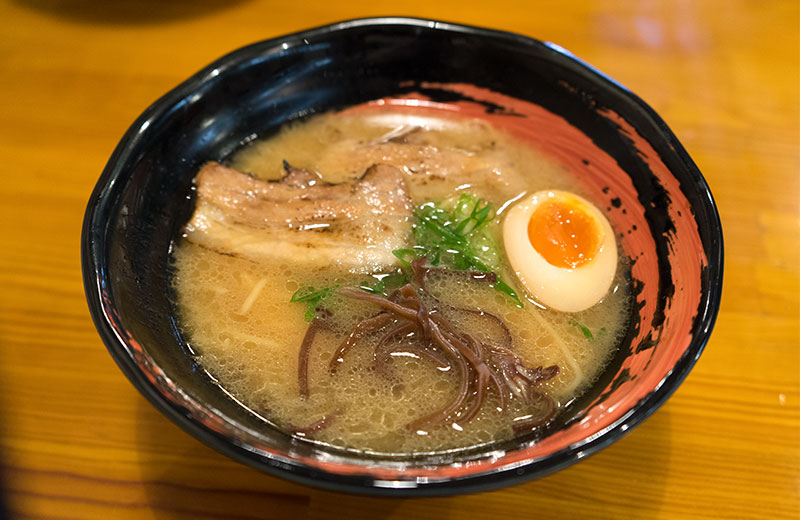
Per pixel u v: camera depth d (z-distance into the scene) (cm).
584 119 32
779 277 33
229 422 22
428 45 33
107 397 28
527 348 26
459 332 26
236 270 28
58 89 39
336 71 34
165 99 29
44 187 35
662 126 28
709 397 29
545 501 26
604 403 23
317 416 24
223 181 30
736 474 27
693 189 27
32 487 26
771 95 41
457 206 31
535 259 28
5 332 30
